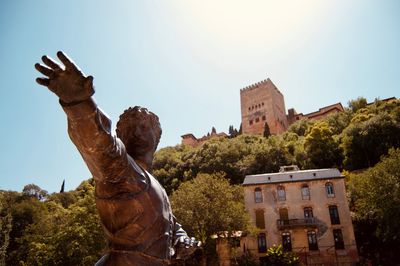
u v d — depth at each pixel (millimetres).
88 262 22672
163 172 69562
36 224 36312
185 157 74375
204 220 29062
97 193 2039
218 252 30766
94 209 24594
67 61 1533
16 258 32250
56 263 23188
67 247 23047
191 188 30906
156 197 2205
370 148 55438
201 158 68188
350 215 36500
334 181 38281
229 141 78750
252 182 40281
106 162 1817
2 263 31688
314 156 61062
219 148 68750
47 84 1567
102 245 23828
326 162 60344
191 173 64812
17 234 41688
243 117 109938
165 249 2238
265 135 90625
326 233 36312
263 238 37375
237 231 32000
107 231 2102
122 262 2047
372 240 38125
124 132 2646
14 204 47094
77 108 1589
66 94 1577
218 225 29125
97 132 1665
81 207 25031
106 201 2016
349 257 34906
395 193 30109
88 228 23859
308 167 60125
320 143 61719
